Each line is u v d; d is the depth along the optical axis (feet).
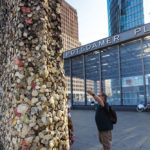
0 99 9.70
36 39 7.06
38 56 6.91
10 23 8.38
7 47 8.86
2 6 10.11
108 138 9.27
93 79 54.13
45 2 7.57
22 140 6.01
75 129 19.45
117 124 22.12
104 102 9.70
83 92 55.77
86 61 56.65
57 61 8.00
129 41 45.11
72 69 61.26
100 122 9.38
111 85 49.34
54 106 7.09
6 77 8.65
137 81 43.47
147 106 38.78
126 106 44.16
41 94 6.66
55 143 6.77
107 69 50.65
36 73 6.79
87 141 14.02
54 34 8.06
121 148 11.96
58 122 7.22
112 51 49.52
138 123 22.71
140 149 11.65
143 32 40.27
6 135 7.63
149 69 41.01
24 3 7.16
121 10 164.96
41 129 6.30
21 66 6.67
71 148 12.09
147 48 41.52
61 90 7.86
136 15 155.43
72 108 55.93
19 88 6.49
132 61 44.73
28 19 7.08
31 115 6.29
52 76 7.48
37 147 6.07
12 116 6.67
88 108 51.49
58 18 8.50
